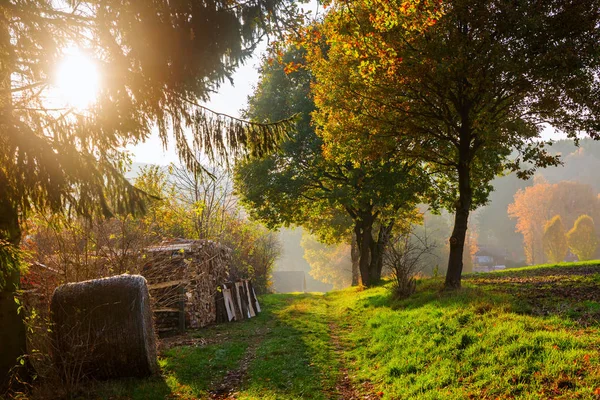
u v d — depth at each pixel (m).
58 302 7.99
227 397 7.80
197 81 6.61
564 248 70.19
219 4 6.30
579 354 6.41
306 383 8.30
